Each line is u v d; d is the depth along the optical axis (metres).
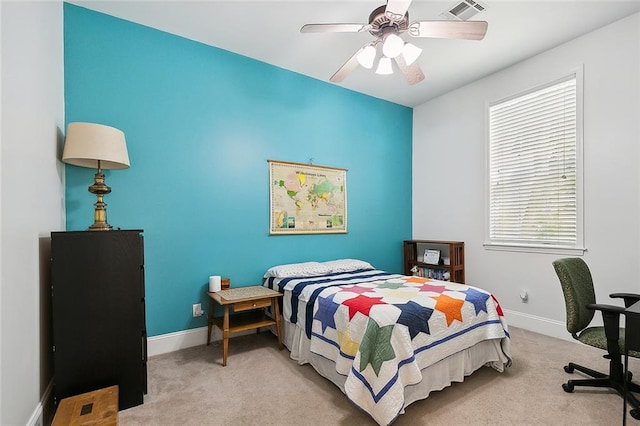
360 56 2.09
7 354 1.24
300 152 3.48
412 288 2.37
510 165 3.38
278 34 2.74
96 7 2.36
